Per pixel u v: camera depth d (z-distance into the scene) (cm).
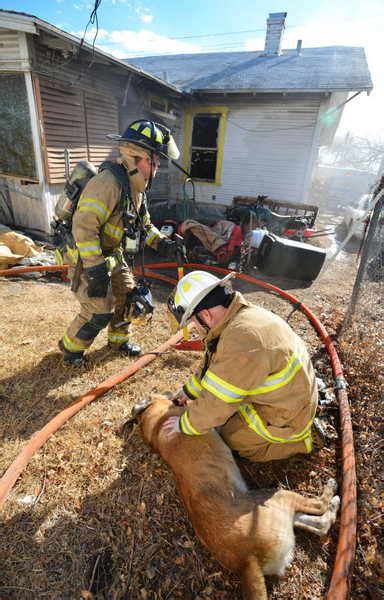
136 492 190
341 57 1040
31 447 204
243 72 940
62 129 558
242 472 204
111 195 224
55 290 441
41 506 179
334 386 280
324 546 169
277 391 159
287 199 903
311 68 924
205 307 161
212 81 862
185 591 150
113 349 318
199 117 935
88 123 612
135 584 152
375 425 241
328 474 206
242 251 567
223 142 908
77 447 214
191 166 998
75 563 158
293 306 455
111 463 206
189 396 193
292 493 170
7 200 609
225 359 148
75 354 283
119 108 689
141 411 217
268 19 1126
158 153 234
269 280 560
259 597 127
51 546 163
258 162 896
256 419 180
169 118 812
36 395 256
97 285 235
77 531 170
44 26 422
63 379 275
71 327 272
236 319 157
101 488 191
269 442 193
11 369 280
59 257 274
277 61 1059
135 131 226
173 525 175
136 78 686
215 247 570
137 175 238
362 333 368
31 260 495
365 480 200
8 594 146
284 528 150
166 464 200
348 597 143
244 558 137
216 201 968
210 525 148
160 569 157
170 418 197
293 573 157
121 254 269
